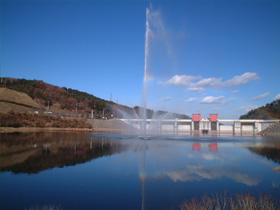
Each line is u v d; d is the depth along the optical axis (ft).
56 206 24.52
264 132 195.93
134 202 25.98
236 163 48.70
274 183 34.32
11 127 156.97
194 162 49.03
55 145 72.74
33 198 26.73
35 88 394.93
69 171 39.37
